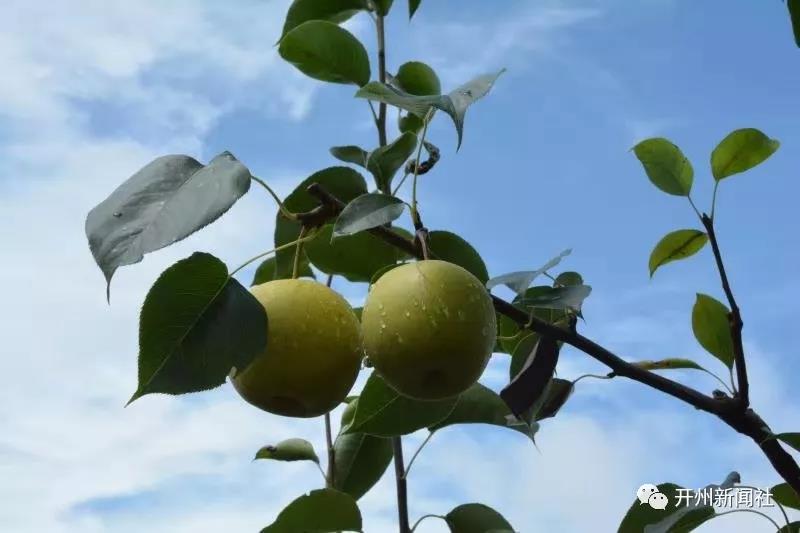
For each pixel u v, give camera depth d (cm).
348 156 122
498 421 122
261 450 131
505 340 122
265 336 99
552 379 118
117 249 93
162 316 98
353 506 115
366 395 113
